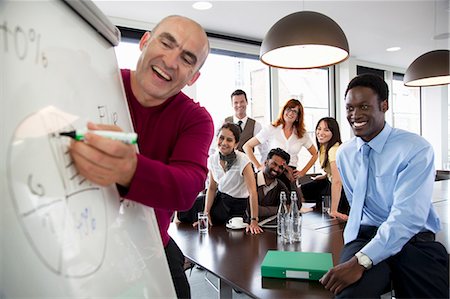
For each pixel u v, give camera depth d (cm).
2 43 36
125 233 58
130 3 301
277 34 173
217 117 401
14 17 39
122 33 335
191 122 82
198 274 289
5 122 35
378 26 372
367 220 140
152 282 63
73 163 44
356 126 129
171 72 72
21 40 39
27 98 38
